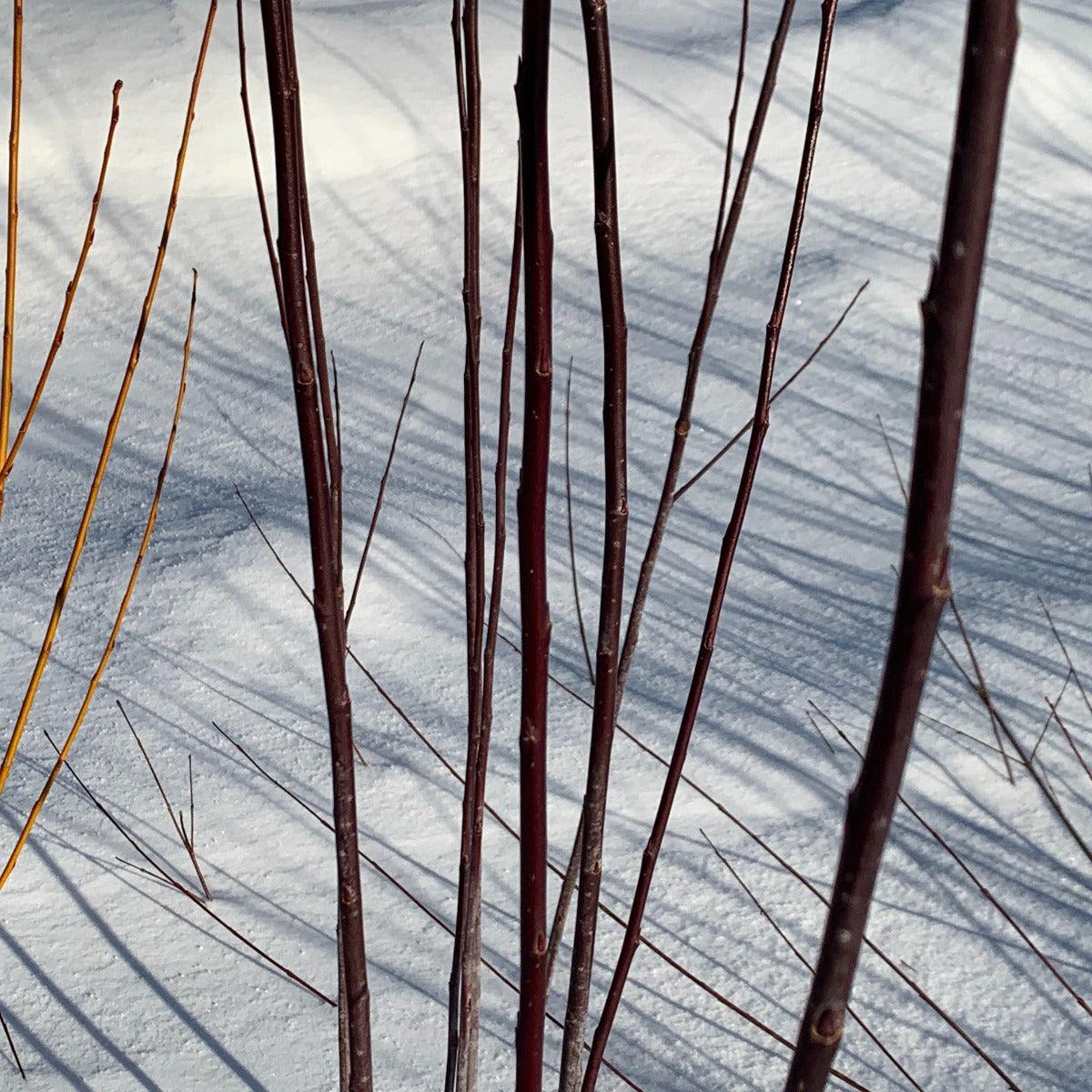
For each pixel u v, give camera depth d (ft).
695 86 23.65
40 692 9.80
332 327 18.24
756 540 11.68
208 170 22.77
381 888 7.58
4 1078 6.28
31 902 7.57
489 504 12.44
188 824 8.20
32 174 22.93
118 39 25.09
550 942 3.81
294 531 11.89
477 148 3.32
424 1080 6.16
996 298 16.76
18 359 18.16
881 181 21.20
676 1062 6.23
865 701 9.07
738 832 7.82
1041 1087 5.92
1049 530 11.46
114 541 12.27
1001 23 1.19
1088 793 7.91
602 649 3.05
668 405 14.70
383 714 9.27
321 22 25.77
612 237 2.69
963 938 6.89
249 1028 6.57
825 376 15.11
